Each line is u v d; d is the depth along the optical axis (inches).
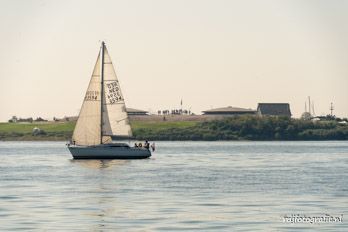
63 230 5610.2
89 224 5866.1
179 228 5684.1
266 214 6368.1
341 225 5851.4
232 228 5689.0
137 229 5649.6
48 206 6870.1
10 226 5762.8
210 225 5812.0
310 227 5762.8
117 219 6102.4
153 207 6801.2
